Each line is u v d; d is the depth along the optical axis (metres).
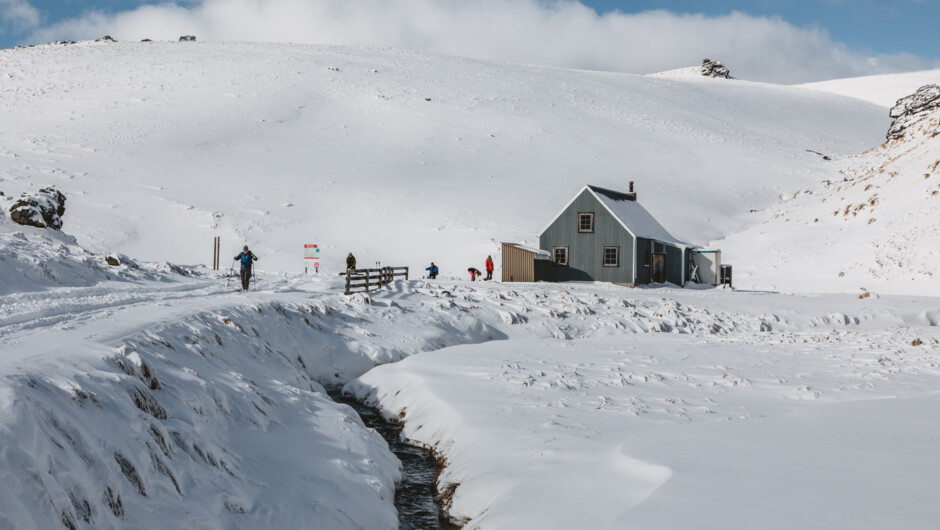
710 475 8.09
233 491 8.35
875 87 165.38
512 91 101.38
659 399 13.59
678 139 88.06
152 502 7.07
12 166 57.28
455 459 11.87
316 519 8.61
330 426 12.66
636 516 6.90
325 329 21.08
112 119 75.50
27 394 6.55
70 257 22.89
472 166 70.31
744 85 146.00
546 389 14.76
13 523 5.13
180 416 9.31
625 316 28.19
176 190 57.00
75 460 6.33
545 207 58.44
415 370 17.42
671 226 56.50
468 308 26.59
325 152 71.44
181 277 28.16
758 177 73.69
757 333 25.44
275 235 50.50
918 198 46.91
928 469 7.80
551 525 7.79
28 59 104.81
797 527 6.30
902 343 20.98
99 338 10.73
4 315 13.33
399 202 58.28
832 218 52.12
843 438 9.45
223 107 83.44
